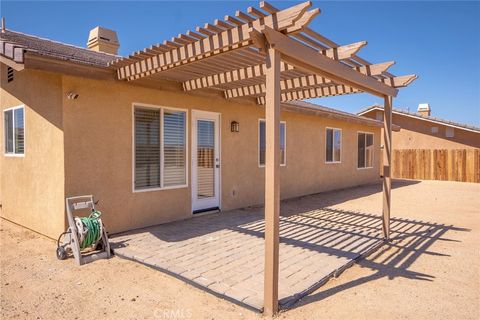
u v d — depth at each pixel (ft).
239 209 30.12
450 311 11.94
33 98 21.84
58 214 19.76
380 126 56.13
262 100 30.53
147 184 23.32
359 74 17.66
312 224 25.09
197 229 22.68
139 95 22.50
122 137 21.65
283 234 21.99
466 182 58.75
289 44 12.43
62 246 17.17
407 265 16.76
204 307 12.17
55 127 19.65
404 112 70.44
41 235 21.58
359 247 19.16
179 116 25.34
